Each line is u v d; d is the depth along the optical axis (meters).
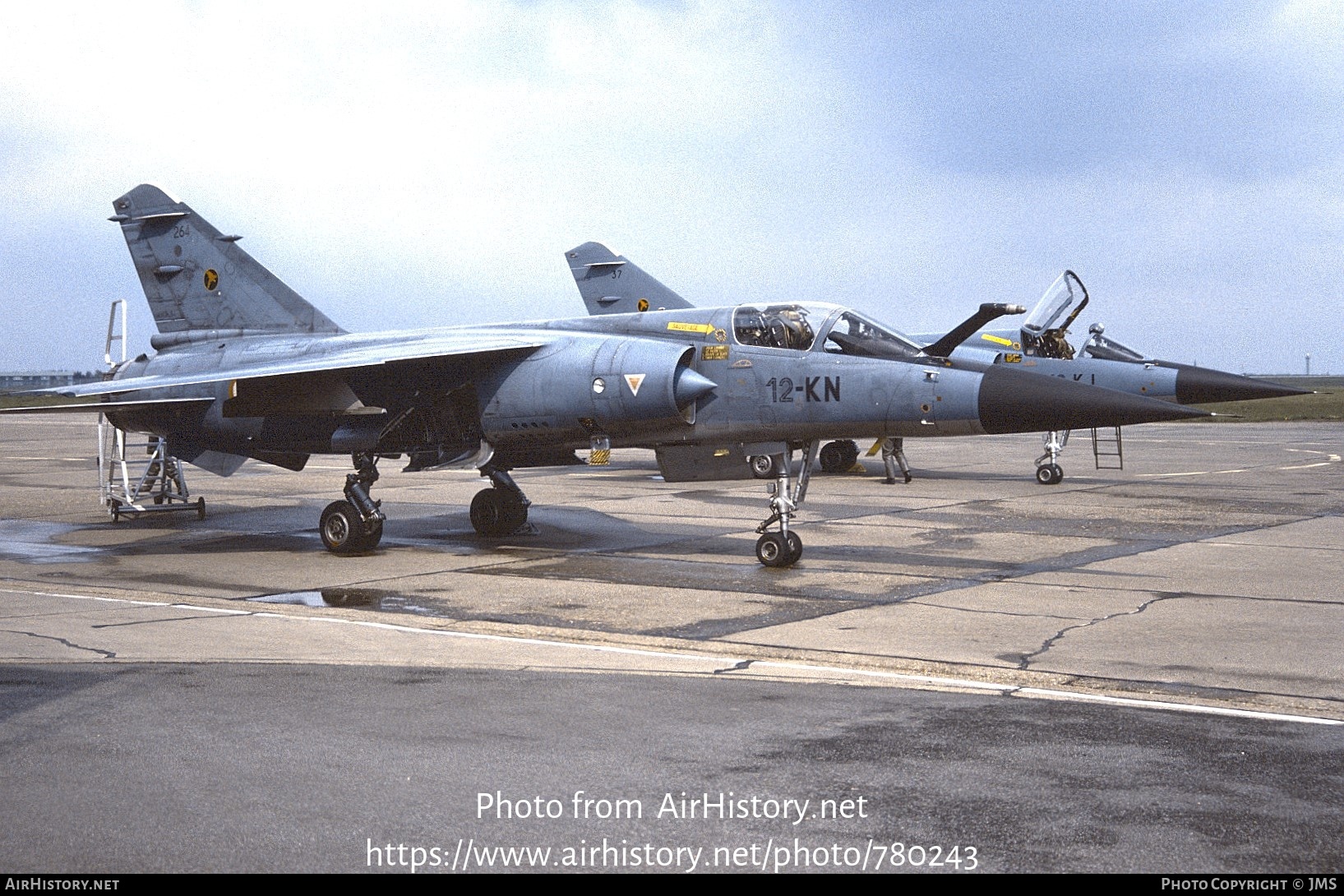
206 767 5.92
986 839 5.00
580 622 10.15
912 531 16.48
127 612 10.59
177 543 16.14
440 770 5.88
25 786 5.62
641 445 14.45
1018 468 27.98
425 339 15.96
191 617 10.33
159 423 17.17
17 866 4.67
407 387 15.03
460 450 15.20
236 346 17.34
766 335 13.60
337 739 6.41
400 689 7.59
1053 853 4.84
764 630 9.71
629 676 8.02
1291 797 5.49
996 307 13.94
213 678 7.87
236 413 15.52
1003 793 5.54
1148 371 25.91
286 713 6.96
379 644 9.16
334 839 4.98
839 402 12.97
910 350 13.15
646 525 17.53
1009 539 15.58
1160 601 11.00
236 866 4.69
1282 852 4.85
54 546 15.91
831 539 15.69
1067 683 7.81
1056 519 17.77
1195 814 5.27
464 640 9.30
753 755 6.15
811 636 9.45
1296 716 6.92
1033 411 12.18
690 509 19.81
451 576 12.90
